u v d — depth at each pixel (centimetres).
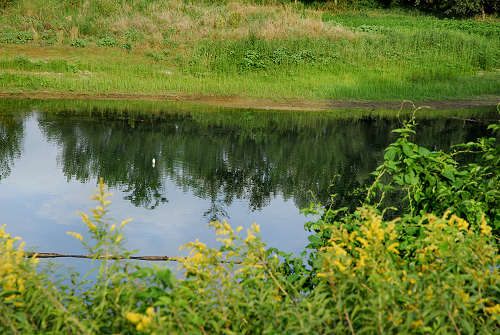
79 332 197
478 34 2936
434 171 384
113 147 992
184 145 1034
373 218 248
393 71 2041
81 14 2486
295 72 1956
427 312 191
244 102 1627
